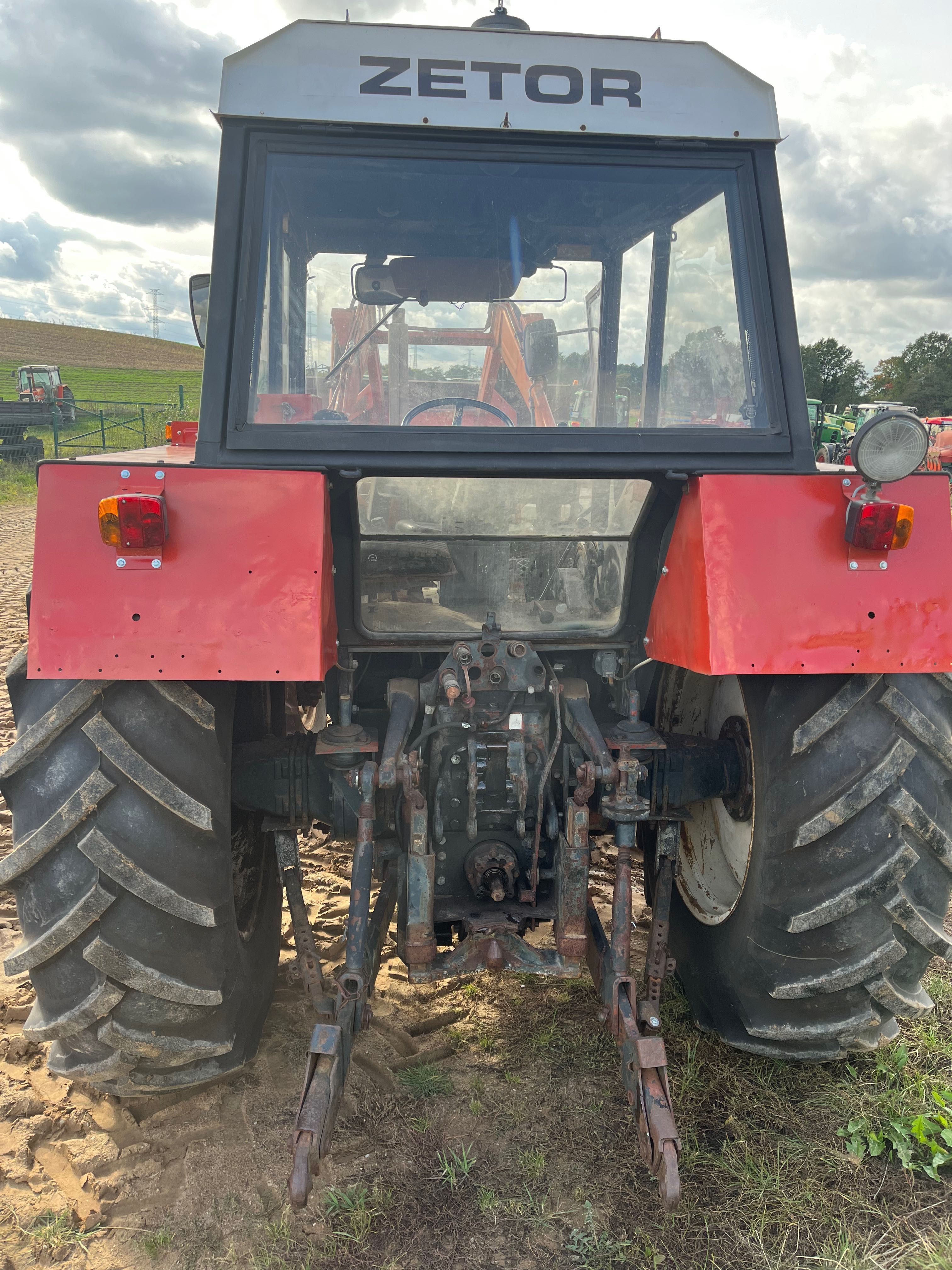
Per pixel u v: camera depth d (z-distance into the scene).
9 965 2.20
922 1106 2.61
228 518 2.16
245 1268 2.15
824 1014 2.49
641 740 2.66
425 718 2.69
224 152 2.40
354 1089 2.73
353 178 2.48
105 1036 2.25
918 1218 2.27
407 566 2.72
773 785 2.42
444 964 2.45
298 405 2.53
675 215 2.62
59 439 29.89
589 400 2.73
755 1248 2.19
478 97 2.45
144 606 2.12
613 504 2.69
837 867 2.34
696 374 2.67
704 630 2.28
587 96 2.50
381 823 2.78
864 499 2.25
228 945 2.41
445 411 2.66
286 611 2.14
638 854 4.11
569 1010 3.14
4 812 4.44
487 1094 2.72
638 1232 2.23
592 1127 2.59
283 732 3.25
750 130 2.55
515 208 2.57
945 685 2.39
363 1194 2.32
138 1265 2.16
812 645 2.25
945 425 22.84
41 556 2.11
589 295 2.67
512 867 2.57
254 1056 2.77
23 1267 2.15
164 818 2.19
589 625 2.84
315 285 2.58
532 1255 2.18
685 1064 2.84
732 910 2.72
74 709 2.16
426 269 2.60
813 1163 2.44
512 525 2.69
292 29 2.41
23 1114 2.62
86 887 2.17
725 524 2.29
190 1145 2.53
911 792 2.31
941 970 3.28
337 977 3.11
